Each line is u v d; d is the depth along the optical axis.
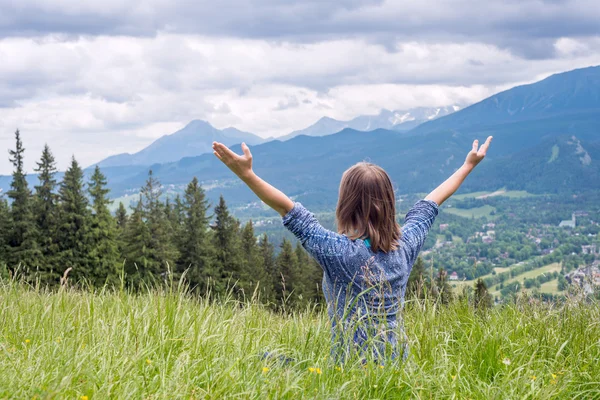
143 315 4.15
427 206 3.74
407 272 3.50
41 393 2.68
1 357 3.34
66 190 43.28
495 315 5.00
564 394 3.57
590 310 4.80
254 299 4.89
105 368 3.11
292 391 3.06
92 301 4.31
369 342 3.33
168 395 2.91
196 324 3.89
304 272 43.62
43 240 42.41
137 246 41.31
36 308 4.61
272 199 3.29
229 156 3.14
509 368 3.77
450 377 3.52
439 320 4.41
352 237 3.38
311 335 3.88
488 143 3.99
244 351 3.64
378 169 3.40
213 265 44.34
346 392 3.09
